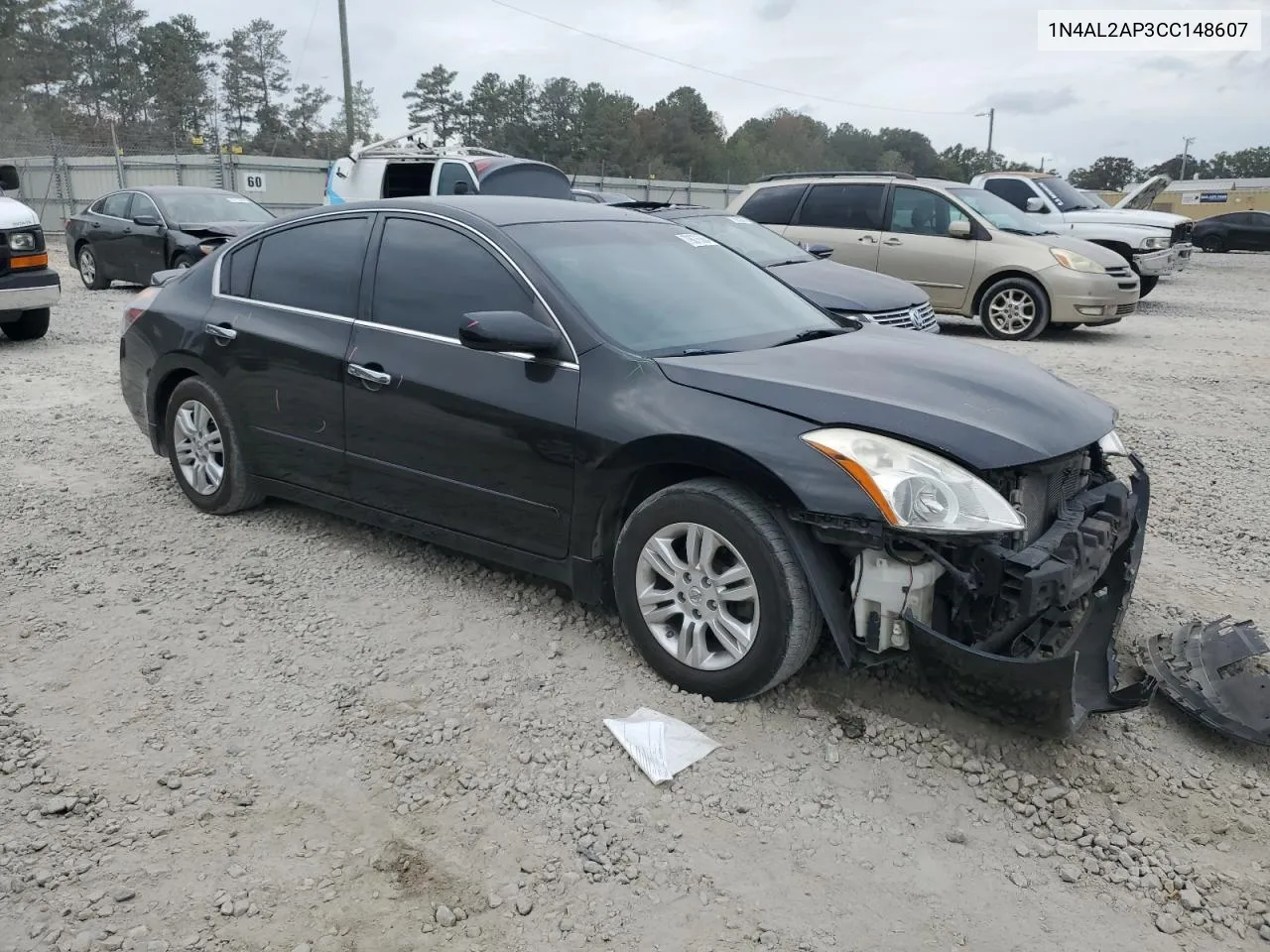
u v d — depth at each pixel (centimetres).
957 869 283
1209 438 755
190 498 546
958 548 315
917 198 1274
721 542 344
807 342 416
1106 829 300
